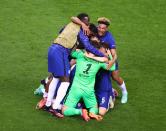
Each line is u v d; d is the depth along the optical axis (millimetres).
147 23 47719
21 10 48469
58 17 47656
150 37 45500
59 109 34781
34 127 33438
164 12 49688
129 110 35844
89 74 34500
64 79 34625
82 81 34656
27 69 39781
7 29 45281
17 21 46656
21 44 43156
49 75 37938
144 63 41500
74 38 34656
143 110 35875
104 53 35125
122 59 41938
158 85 38688
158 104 36531
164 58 42344
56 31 45375
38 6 49281
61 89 34438
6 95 36531
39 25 46188
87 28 34906
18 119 34156
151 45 44281
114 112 35562
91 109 34781
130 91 37938
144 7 50312
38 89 36562
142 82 39000
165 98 37188
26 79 38562
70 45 34531
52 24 46438
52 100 35000
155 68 40875
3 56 41312
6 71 39312
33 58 41312
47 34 44875
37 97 36531
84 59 34688
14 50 42250
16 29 45344
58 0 50594
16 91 37094
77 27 34844
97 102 35344
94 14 48594
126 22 47656
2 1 49906
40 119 34250
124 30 46375
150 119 34969
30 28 45656
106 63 34844
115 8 49844
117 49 43344
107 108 35344
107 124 34219
